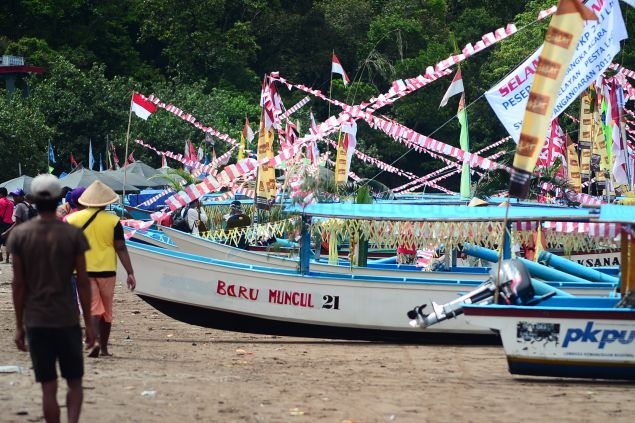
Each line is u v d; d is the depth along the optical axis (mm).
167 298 31812
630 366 23125
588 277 31984
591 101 58875
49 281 15406
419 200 54812
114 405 18844
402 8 128500
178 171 57812
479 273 33344
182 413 18297
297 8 134750
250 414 18344
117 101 100062
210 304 31625
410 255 38312
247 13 130500
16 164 85500
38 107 94500
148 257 31781
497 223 29312
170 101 103312
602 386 22703
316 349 29734
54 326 15359
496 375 24453
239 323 31922
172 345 29719
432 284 30844
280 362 26453
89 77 101875
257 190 40719
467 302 25531
